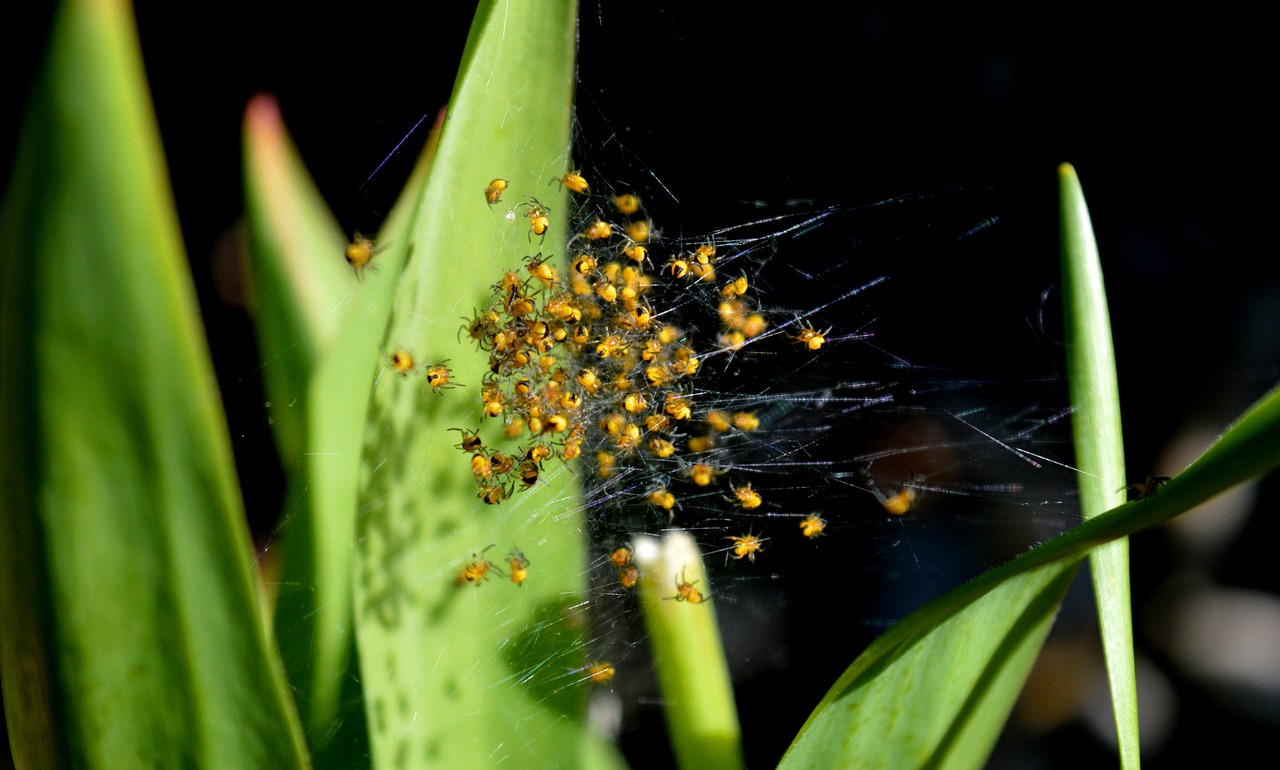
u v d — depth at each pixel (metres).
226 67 0.27
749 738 0.26
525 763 0.22
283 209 0.23
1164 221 0.27
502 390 0.22
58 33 0.12
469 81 0.21
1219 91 0.27
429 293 0.22
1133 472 0.27
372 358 0.23
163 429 0.14
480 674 0.22
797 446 0.26
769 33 0.27
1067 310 0.21
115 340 0.14
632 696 0.25
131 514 0.15
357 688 0.22
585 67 0.26
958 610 0.17
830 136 0.27
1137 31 0.27
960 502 0.27
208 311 0.26
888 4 0.27
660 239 0.25
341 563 0.22
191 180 0.27
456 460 0.22
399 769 0.21
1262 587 0.26
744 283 0.23
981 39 0.27
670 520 0.24
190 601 0.16
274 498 0.25
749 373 0.25
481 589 0.22
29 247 0.13
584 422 0.23
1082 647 0.26
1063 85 0.27
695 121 0.27
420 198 0.21
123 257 0.13
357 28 0.27
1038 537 0.26
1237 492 0.27
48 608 0.16
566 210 0.22
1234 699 0.26
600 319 0.23
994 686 0.20
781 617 0.26
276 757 0.17
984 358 0.27
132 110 0.12
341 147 0.27
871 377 0.26
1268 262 0.27
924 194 0.27
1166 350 0.27
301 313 0.23
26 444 0.15
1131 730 0.19
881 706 0.19
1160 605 0.26
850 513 0.26
